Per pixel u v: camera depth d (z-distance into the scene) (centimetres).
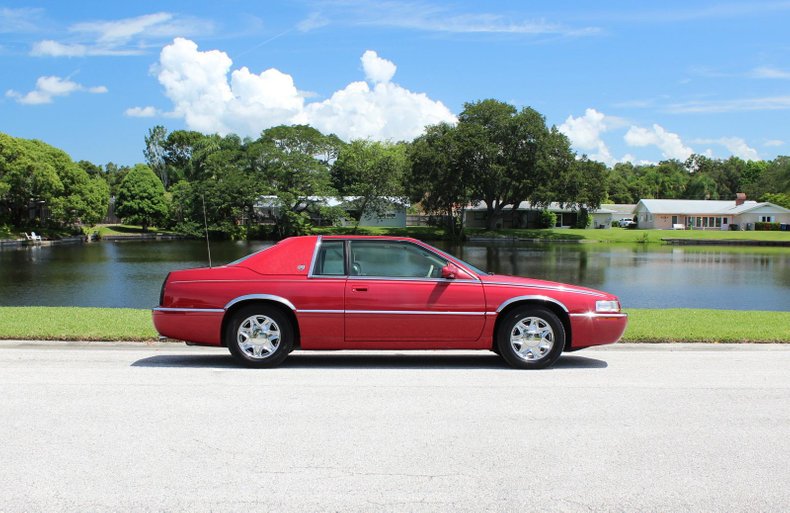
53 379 715
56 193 7162
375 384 702
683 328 1126
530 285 809
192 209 7888
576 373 779
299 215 8000
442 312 783
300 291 781
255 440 503
